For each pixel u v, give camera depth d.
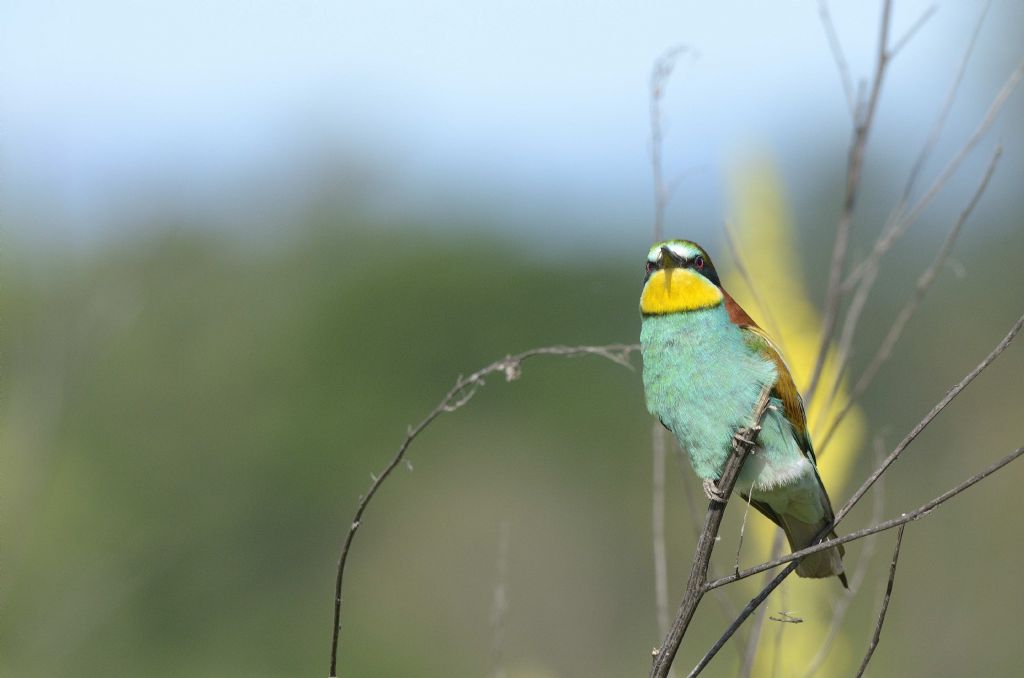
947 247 6.71
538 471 17.53
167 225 15.70
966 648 12.00
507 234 21.38
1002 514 13.24
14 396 9.54
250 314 18.00
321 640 15.04
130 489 14.06
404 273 20.22
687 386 6.98
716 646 5.44
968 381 5.23
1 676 10.38
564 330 20.02
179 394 15.28
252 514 15.80
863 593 11.26
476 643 14.26
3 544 9.97
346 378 18.53
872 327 14.59
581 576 14.31
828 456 7.75
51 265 9.84
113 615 12.41
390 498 16.92
